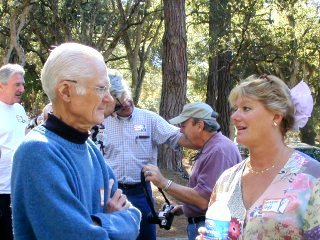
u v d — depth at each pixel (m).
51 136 2.33
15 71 5.13
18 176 2.21
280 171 2.75
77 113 2.34
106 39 21.94
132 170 4.73
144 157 4.79
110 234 2.30
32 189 2.17
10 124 5.05
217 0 21.91
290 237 2.60
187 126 4.29
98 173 2.55
